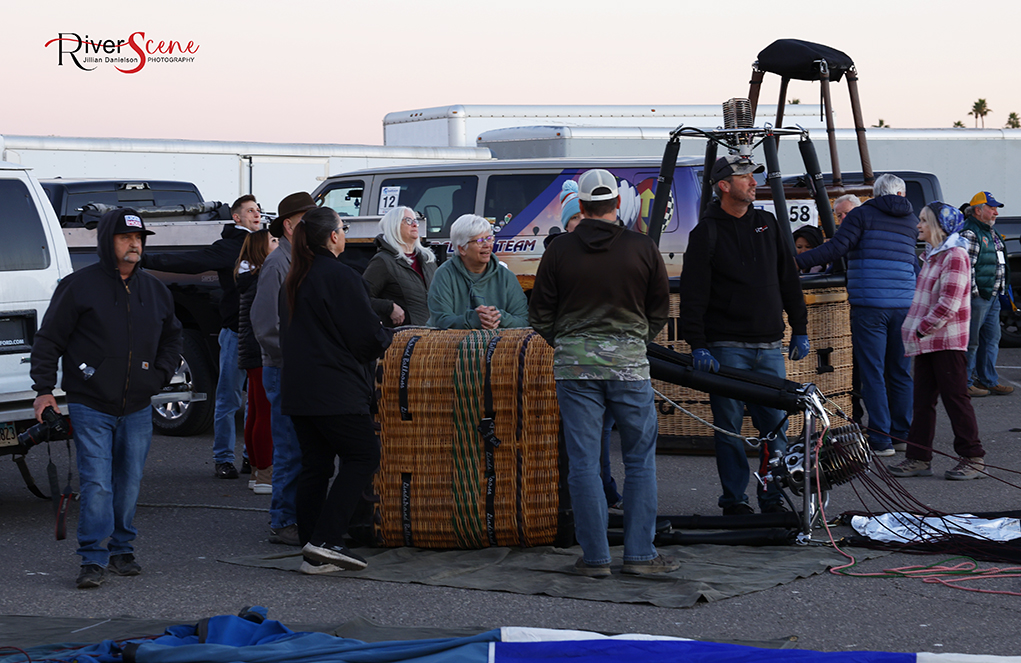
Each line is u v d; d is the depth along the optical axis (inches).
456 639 214.2
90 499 271.7
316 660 205.3
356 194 576.1
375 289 333.4
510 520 290.7
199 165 904.9
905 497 335.0
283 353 279.6
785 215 438.0
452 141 979.9
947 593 254.2
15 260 349.7
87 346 272.2
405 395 293.3
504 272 326.0
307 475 291.0
